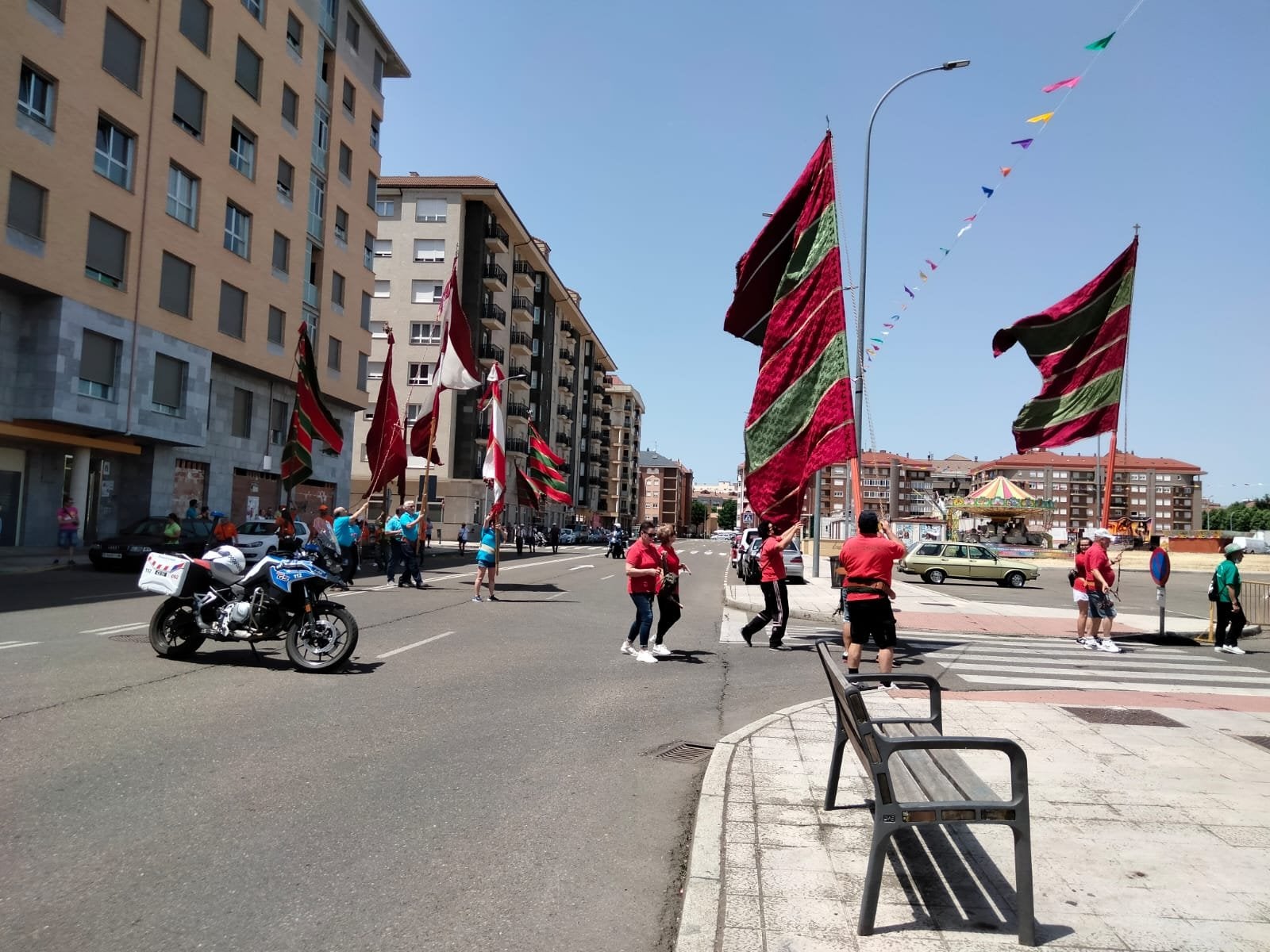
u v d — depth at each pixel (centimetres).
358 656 939
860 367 2031
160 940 308
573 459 8731
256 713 652
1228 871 376
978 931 316
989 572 3134
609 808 479
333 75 3675
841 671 385
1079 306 1441
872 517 784
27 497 2273
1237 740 635
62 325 2178
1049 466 14850
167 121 2552
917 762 387
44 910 328
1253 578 3962
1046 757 577
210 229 2781
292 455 2333
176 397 2659
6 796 449
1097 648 1280
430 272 5534
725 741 606
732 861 385
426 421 2495
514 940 319
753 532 2447
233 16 2870
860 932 313
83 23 2216
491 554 1659
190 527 2084
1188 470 14925
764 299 1239
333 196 3688
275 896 347
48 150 2117
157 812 436
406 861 390
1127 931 316
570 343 8519
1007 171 1210
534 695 777
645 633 1029
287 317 3284
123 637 976
